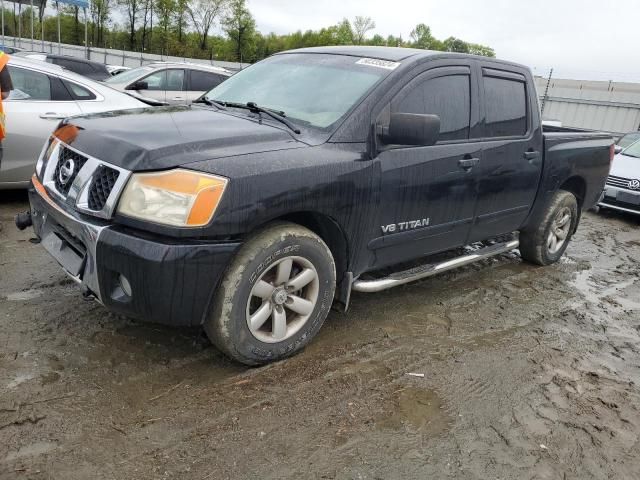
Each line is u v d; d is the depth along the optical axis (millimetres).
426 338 3748
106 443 2422
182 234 2535
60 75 5945
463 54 4047
